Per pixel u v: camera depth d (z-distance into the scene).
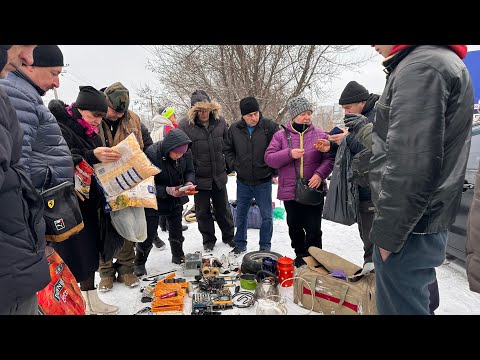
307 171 2.89
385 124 1.17
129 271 2.84
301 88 10.87
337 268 2.32
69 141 2.09
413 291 1.18
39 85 1.60
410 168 1.00
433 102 0.98
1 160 0.94
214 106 3.41
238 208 3.52
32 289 1.09
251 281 2.63
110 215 2.28
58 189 1.58
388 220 1.07
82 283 2.29
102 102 2.13
